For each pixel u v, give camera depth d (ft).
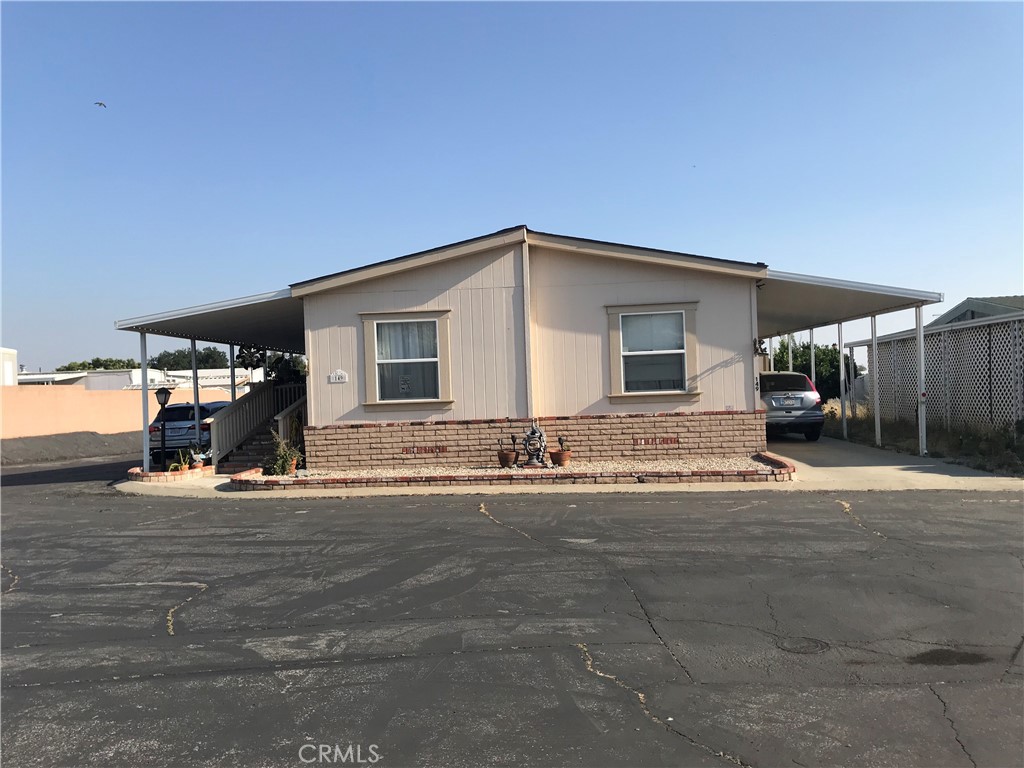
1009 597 19.49
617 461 44.52
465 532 28.68
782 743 12.60
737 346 44.21
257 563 25.22
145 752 12.94
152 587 22.85
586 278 45.27
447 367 44.93
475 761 12.28
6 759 12.82
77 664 16.87
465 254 44.52
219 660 16.83
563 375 45.39
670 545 25.66
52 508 39.68
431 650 16.94
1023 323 48.14
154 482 46.85
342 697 14.73
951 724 13.10
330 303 45.47
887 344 68.69
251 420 57.72
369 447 45.34
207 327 53.16
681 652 16.46
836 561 23.11
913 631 17.34
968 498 33.37
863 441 56.75
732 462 42.52
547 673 15.53
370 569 23.82
